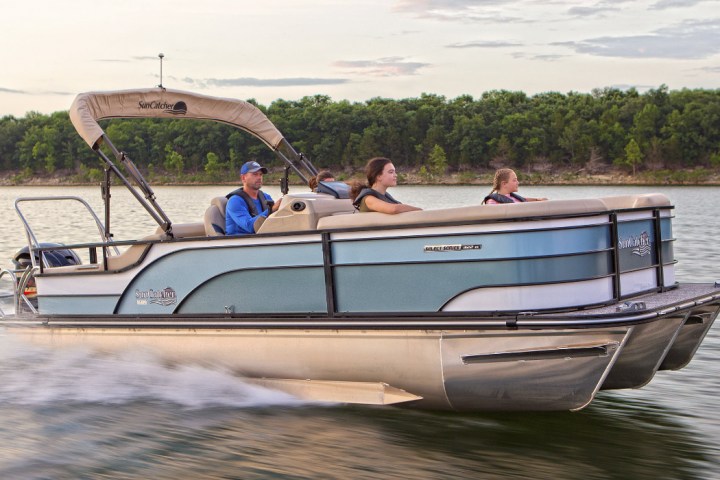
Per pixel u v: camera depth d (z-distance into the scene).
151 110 7.53
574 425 5.88
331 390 6.11
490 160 117.19
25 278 7.74
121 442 5.68
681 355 6.28
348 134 120.31
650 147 111.00
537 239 5.35
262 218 6.52
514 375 5.48
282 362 6.17
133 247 6.84
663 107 114.88
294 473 5.09
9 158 124.75
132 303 6.84
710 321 6.14
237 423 5.98
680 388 6.78
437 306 5.59
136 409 6.35
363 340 5.84
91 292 7.03
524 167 116.81
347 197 6.80
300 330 6.02
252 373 6.33
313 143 120.62
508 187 7.04
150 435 5.79
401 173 116.94
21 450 5.56
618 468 5.15
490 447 5.49
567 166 115.56
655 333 5.52
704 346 8.04
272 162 100.25
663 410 6.23
